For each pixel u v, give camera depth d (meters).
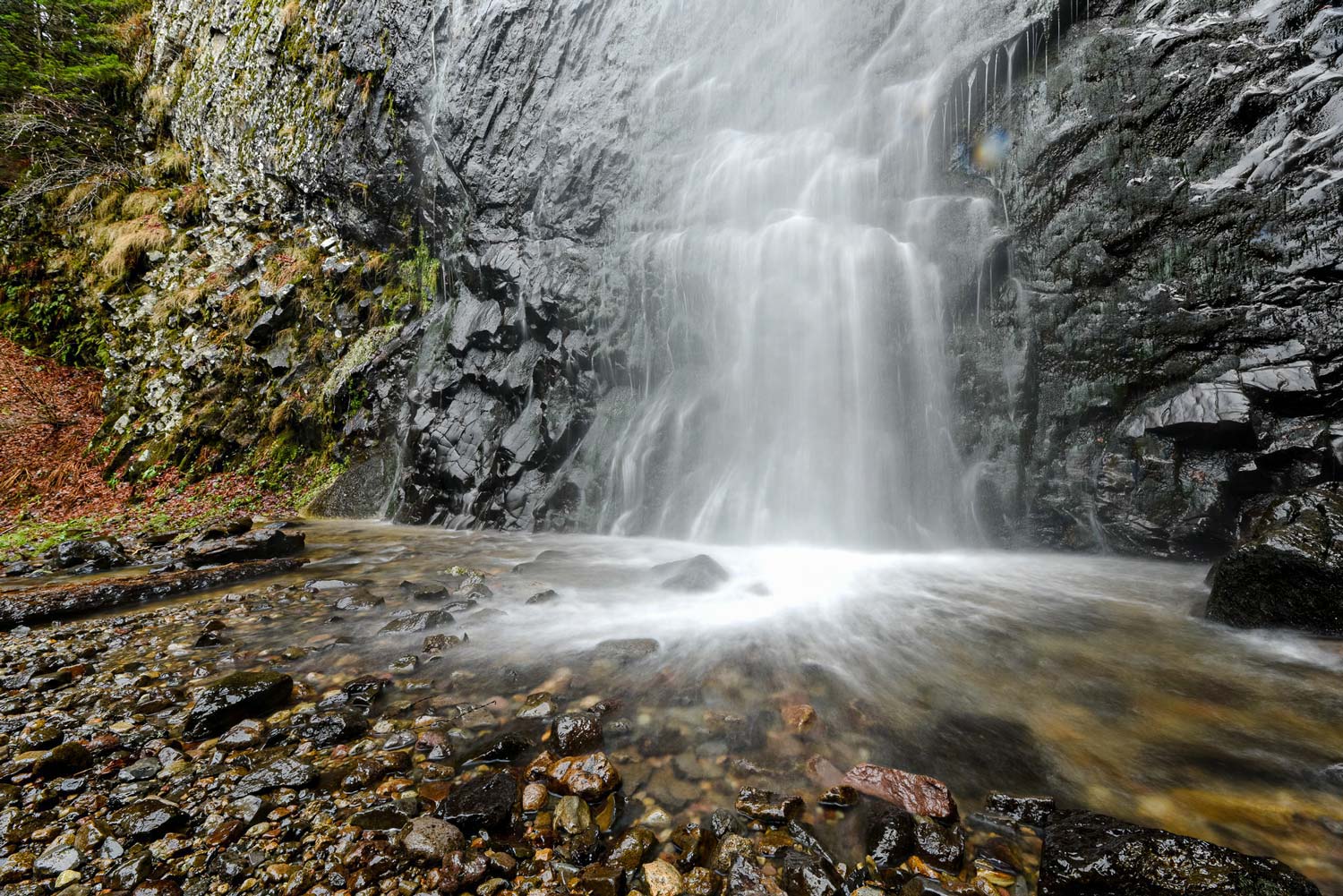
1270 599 4.02
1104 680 3.55
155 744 2.97
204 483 12.62
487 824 2.29
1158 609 4.77
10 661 4.09
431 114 13.00
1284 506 4.28
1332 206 5.39
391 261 13.66
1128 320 6.43
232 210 16.58
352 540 8.76
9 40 19.70
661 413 8.93
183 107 18.86
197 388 13.90
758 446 8.27
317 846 2.22
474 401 10.77
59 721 3.23
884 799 2.44
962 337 7.29
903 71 8.66
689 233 9.35
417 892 2.00
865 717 3.19
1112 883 1.88
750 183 9.66
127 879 2.05
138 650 4.30
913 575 6.03
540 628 4.61
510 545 8.20
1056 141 7.02
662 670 3.82
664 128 10.85
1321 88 5.59
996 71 7.61
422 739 2.95
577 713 3.12
